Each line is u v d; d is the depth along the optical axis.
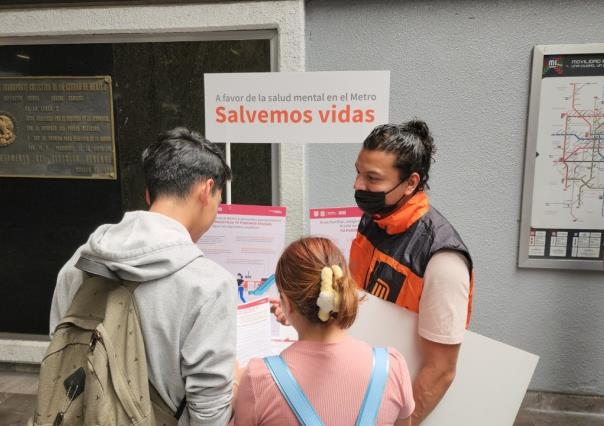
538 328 3.02
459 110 2.85
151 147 1.32
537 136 2.79
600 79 2.68
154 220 1.20
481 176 2.90
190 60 3.02
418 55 2.81
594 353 3.00
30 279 3.46
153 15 2.92
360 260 1.73
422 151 1.51
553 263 2.89
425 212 1.54
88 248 1.18
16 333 3.54
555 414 3.04
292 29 2.81
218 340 1.14
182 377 1.17
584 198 2.81
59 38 3.07
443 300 1.40
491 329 3.06
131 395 1.10
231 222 2.26
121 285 1.15
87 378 1.11
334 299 1.02
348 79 2.11
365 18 2.81
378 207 1.54
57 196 3.32
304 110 2.16
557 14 2.68
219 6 2.86
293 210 3.01
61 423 1.11
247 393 1.06
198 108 3.09
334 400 1.03
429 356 1.45
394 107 2.89
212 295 1.13
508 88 2.79
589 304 2.95
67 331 1.17
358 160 1.57
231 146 3.08
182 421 1.22
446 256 1.42
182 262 1.15
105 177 3.23
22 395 3.24
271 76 2.16
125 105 3.14
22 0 3.01
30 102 3.19
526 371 1.61
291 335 1.97
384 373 1.07
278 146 3.01
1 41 3.12
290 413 1.02
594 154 2.76
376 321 1.55
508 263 2.97
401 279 1.51
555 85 2.72
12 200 3.36
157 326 1.12
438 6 2.75
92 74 3.12
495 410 1.64
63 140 3.22
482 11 2.72
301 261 1.09
